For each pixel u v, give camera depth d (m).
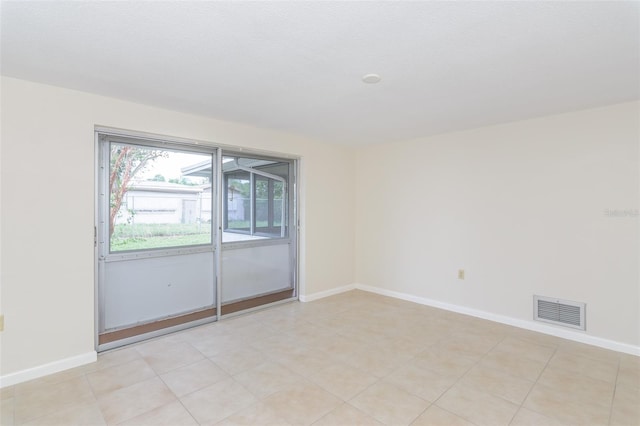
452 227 4.06
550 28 1.74
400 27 1.74
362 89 2.63
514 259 3.56
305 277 4.49
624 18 1.64
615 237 2.98
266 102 2.95
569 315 3.22
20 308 2.43
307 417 2.04
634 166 2.88
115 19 1.67
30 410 2.09
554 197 3.30
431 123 3.62
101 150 2.94
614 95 2.73
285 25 1.73
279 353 2.91
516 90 2.63
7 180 2.38
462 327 3.52
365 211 5.04
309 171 4.48
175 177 3.42
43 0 1.51
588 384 2.40
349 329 3.47
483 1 1.52
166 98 2.86
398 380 2.46
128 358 2.81
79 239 2.69
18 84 2.42
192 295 3.58
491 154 3.71
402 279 4.59
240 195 3.98
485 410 2.10
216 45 1.95
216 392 2.30
